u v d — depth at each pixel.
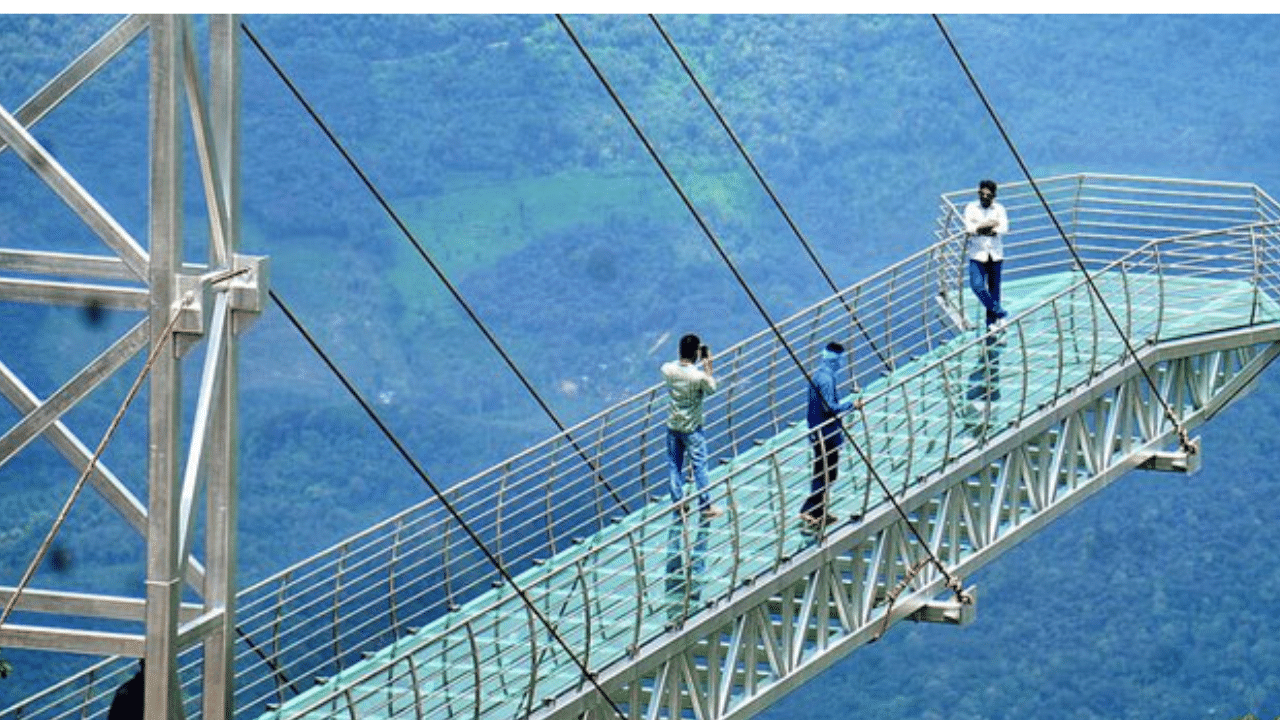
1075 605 109.31
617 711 25.53
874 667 106.62
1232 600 108.69
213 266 22.75
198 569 23.45
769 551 28.00
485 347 120.31
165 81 21.44
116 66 110.06
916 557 29.72
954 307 34.84
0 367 22.48
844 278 129.12
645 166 131.50
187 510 22.12
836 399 28.16
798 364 28.23
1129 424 32.62
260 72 128.62
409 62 131.62
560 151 131.38
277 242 121.50
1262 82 138.38
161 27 21.41
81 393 22.17
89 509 93.69
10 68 107.75
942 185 132.62
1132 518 111.38
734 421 83.50
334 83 128.75
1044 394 31.62
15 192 108.00
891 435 30.14
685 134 132.88
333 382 114.12
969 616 29.92
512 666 26.17
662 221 128.88
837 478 28.78
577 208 128.88
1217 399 34.06
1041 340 33.78
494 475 111.38
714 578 27.17
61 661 85.94
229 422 23.08
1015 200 132.00
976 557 30.41
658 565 28.08
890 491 29.14
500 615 27.52
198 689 33.56
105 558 92.81
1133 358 32.31
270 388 112.06
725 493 26.66
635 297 125.25
